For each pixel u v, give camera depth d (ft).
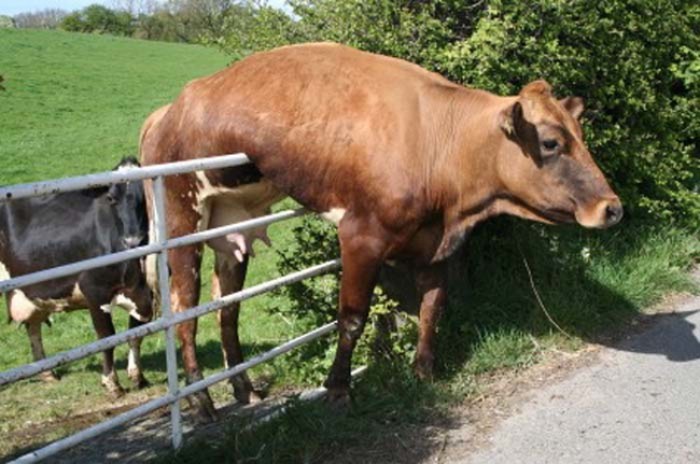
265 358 18.03
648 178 27.17
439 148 17.39
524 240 23.27
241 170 18.24
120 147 74.43
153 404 15.55
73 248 23.35
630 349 20.86
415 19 21.47
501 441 16.14
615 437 16.16
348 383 18.15
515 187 17.35
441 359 19.74
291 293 21.35
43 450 13.44
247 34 24.18
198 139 18.63
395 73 17.89
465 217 17.95
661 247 26.89
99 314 23.35
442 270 18.88
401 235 17.34
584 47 23.20
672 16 26.94
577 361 20.13
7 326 30.55
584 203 16.81
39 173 63.67
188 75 126.00
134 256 14.92
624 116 25.62
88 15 214.90
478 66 21.15
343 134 17.19
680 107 28.35
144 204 23.03
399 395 17.89
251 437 15.71
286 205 35.78
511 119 16.53
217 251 19.90
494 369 19.79
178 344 27.78
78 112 91.86
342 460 15.51
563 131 16.85
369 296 17.79
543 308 20.99
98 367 26.40
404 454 15.69
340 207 17.57
